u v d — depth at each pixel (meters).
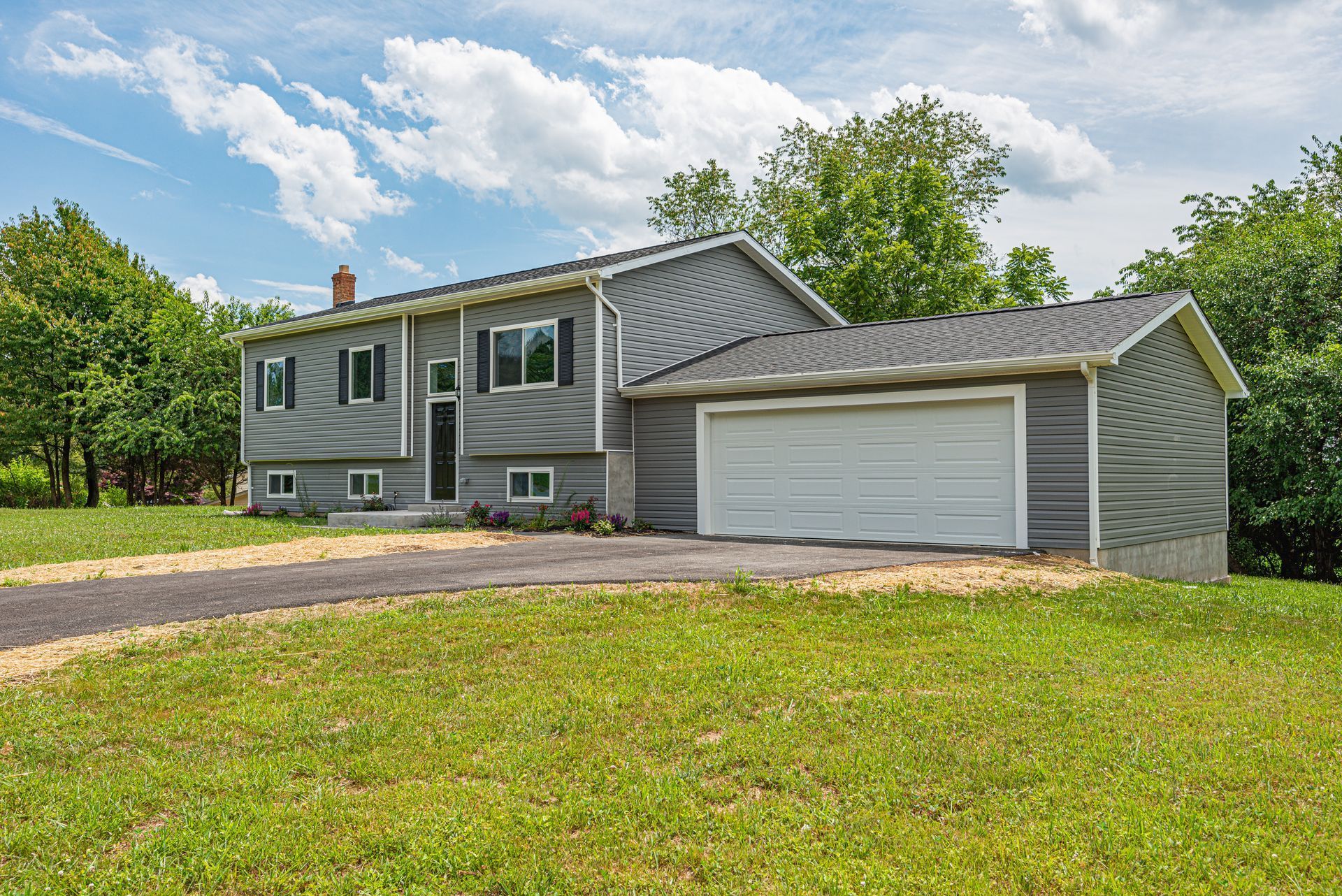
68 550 13.84
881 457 14.89
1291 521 22.52
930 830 4.02
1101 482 12.97
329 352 22.98
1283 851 3.80
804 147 38.34
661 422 17.53
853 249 31.33
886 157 36.41
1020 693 6.00
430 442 20.75
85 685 6.09
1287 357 20.14
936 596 9.42
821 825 4.07
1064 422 13.05
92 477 38.38
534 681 6.22
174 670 6.45
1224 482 18.53
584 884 3.58
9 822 4.05
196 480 39.22
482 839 3.90
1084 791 4.42
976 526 13.92
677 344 19.09
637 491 17.88
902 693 6.00
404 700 5.80
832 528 15.42
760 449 16.28
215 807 4.19
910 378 14.27
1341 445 20.25
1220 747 5.03
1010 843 3.89
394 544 13.98
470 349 19.70
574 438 17.67
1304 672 6.87
